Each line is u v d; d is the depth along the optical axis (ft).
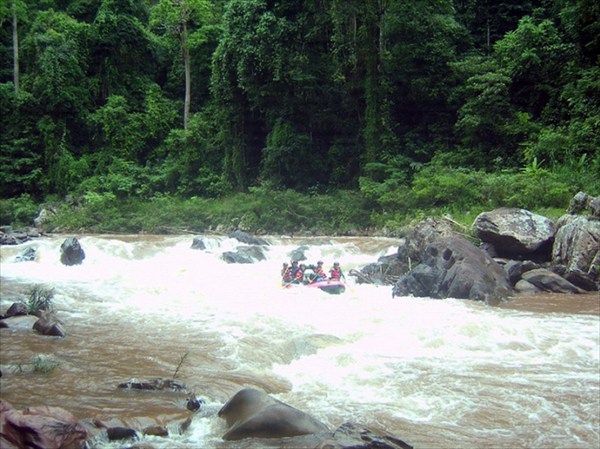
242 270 66.95
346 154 121.90
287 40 118.11
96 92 151.74
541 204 83.61
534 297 52.70
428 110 122.62
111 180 130.82
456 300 50.80
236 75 124.77
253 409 23.40
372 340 37.42
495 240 64.90
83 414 24.02
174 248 79.82
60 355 33.37
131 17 157.48
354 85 119.65
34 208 128.06
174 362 32.37
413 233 65.21
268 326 40.57
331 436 21.86
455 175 96.94
